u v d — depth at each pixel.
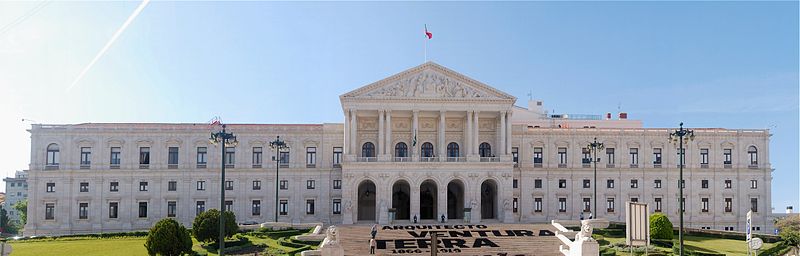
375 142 103.69
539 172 105.94
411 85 98.62
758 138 108.56
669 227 70.69
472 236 73.31
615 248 64.44
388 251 63.94
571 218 105.50
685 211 106.12
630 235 53.78
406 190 107.12
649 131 107.94
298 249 63.53
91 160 100.81
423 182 101.31
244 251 63.84
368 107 97.81
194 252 61.03
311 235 71.38
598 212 105.94
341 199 102.50
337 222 103.06
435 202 104.31
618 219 106.00
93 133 101.12
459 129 104.94
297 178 104.06
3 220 145.75
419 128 104.00
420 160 98.56
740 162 107.75
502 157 98.75
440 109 98.69
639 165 107.19
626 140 107.62
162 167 101.62
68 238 78.56
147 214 100.81
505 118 99.56
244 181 103.00
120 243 71.69
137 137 101.88
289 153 104.50
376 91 98.12
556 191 105.88
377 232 76.44
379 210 94.81
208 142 103.06
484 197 105.38
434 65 99.12
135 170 101.00
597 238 72.94
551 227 80.56
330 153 105.00
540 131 106.81
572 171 106.44
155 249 55.06
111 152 101.38
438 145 100.94
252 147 103.88
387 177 96.19
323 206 103.75
